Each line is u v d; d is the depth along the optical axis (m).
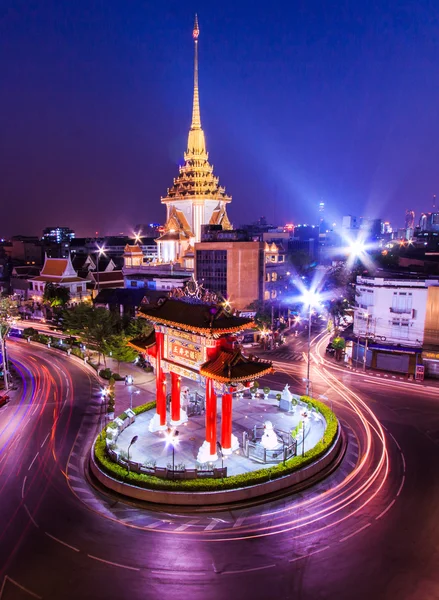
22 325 106.31
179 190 132.50
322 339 89.38
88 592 23.97
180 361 40.62
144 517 30.77
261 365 35.59
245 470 35.59
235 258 94.50
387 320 66.62
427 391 56.94
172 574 25.22
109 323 70.56
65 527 29.45
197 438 41.66
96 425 46.44
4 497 32.94
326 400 53.69
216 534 28.83
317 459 36.59
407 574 25.02
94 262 145.25
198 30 130.38
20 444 41.97
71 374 65.56
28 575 25.16
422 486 34.34
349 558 26.34
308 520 30.19
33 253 187.62
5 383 58.44
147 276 116.50
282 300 101.75
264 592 23.81
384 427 45.59
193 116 133.25
